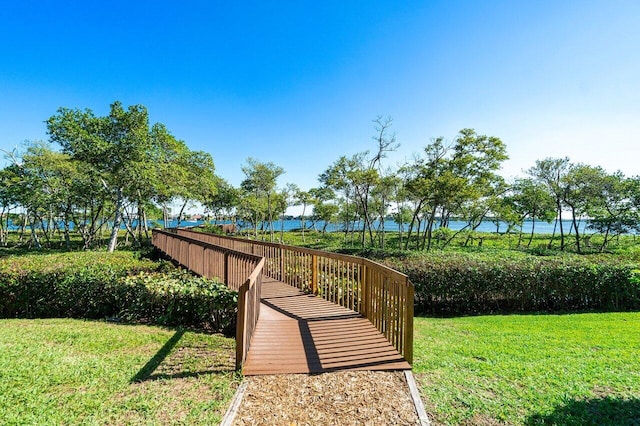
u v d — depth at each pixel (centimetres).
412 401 262
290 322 472
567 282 729
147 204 2072
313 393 275
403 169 1898
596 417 239
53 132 1622
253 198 2875
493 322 602
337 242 2864
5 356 358
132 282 559
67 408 253
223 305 473
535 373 325
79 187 1841
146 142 1700
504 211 2166
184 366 335
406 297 342
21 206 2002
